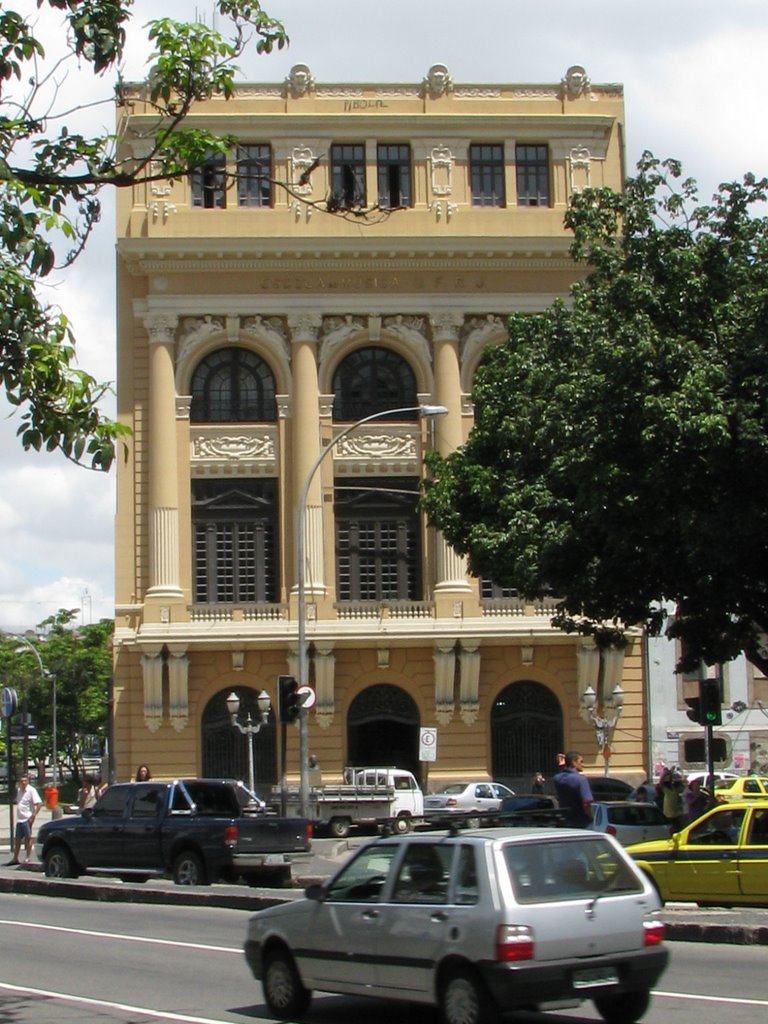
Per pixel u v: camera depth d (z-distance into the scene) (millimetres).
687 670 34875
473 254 58750
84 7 14797
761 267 30547
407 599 58500
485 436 42719
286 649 57594
